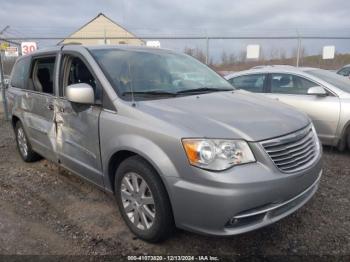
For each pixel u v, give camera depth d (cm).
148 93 351
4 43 1138
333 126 566
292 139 295
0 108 1185
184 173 272
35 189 450
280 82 648
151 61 406
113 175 349
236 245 313
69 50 407
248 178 262
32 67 494
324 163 527
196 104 330
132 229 329
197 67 451
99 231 341
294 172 286
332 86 584
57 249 313
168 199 290
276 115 320
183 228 283
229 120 292
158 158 283
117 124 320
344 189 429
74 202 407
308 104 591
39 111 463
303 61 1458
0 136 784
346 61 1559
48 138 446
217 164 263
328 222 348
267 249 306
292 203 295
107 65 366
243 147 271
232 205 259
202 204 266
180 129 278
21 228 350
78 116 372
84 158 376
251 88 684
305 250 304
